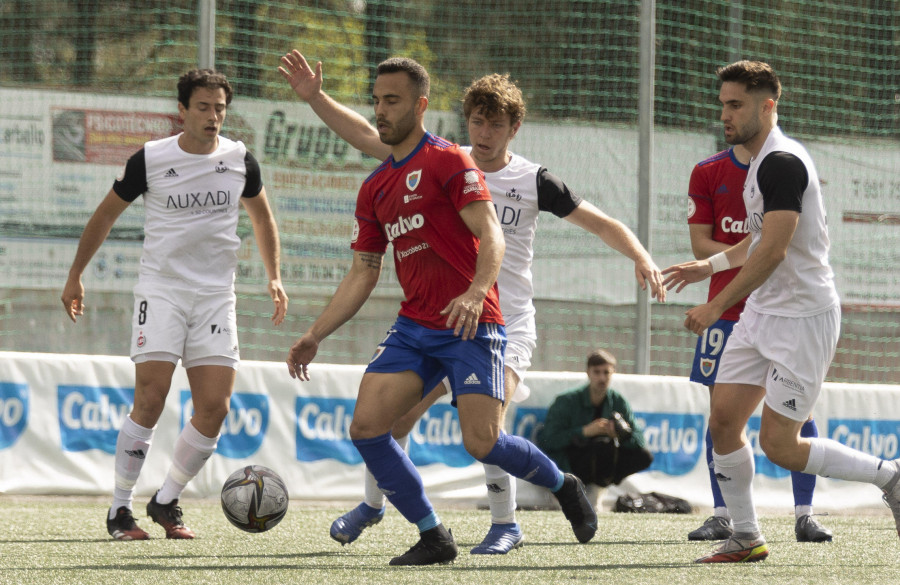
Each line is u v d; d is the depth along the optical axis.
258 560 15.15
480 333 13.98
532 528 20.84
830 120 35.28
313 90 18.72
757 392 15.18
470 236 13.92
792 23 35.34
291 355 14.42
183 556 15.59
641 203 26.75
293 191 30.45
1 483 23.48
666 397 26.72
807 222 14.51
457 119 31.06
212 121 17.98
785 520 24.36
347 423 25.73
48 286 30.80
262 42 37.03
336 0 37.81
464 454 26.14
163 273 18.17
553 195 17.06
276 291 19.83
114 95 30.97
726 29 36.22
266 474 16.70
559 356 33.38
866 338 34.84
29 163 30.52
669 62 36.06
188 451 18.25
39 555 15.63
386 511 23.27
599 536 19.62
